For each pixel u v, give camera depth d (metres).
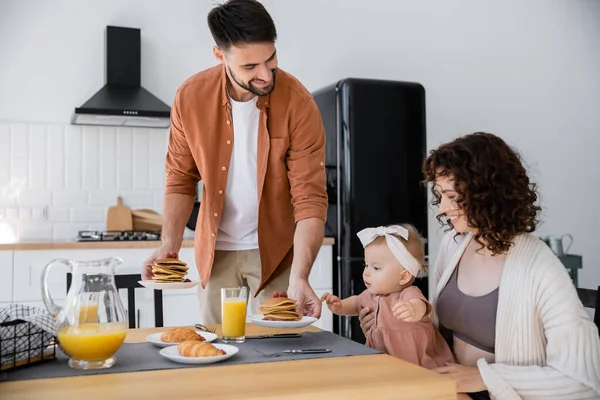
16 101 3.71
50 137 3.76
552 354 1.33
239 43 1.68
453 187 1.41
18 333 1.16
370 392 1.03
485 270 1.48
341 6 4.26
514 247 1.42
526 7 4.74
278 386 1.03
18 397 0.97
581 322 1.31
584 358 1.29
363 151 3.60
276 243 2.08
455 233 1.65
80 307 1.16
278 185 2.04
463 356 1.52
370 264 1.70
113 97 3.62
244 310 1.46
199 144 2.01
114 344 1.17
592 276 4.82
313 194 1.97
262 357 1.26
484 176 1.38
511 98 4.66
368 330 1.68
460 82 4.52
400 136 3.68
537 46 4.76
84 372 1.13
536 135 4.72
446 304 1.54
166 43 3.96
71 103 3.79
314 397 1.00
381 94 3.66
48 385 1.04
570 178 4.80
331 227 3.71
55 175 3.77
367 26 4.31
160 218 3.88
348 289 3.52
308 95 2.05
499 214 1.38
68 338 1.14
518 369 1.32
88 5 3.83
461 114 4.51
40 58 3.75
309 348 1.36
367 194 3.59
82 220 3.81
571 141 4.82
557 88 4.80
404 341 1.57
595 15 4.94
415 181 3.69
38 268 3.21
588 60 4.91
